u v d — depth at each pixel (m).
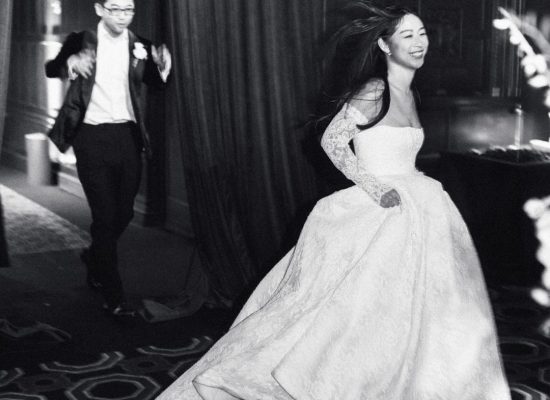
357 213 3.17
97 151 4.52
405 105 3.28
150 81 4.72
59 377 3.65
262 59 4.85
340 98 3.29
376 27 3.24
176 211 6.58
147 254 5.97
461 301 3.04
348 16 5.03
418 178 3.21
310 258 3.15
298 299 3.09
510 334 4.29
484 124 6.13
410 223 3.07
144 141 4.61
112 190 4.58
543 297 4.95
